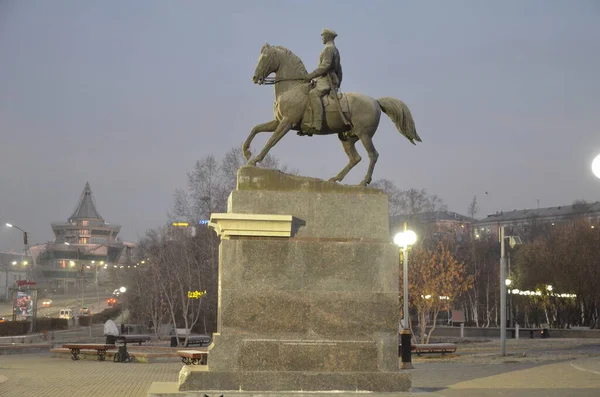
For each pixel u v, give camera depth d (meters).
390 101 17.91
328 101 17.22
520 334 58.88
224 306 16.09
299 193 16.73
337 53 17.55
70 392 18.56
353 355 16.09
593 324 69.69
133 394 18.11
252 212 16.58
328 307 16.28
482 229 148.12
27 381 21.42
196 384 15.60
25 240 67.44
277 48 17.48
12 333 56.25
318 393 15.60
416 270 48.44
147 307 67.38
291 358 15.97
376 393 15.73
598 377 20.08
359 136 17.28
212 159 56.19
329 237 16.61
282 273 16.30
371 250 16.56
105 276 180.12
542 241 74.88
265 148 17.09
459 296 73.81
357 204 16.80
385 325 16.31
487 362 27.70
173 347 41.16
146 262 75.19
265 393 15.48
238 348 15.94
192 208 56.56
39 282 174.12
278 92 17.36
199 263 54.78
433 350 32.97
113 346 32.44
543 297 69.19
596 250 67.44
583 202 140.25
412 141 17.95
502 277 31.95
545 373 21.42
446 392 17.38
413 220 70.94
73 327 77.38
